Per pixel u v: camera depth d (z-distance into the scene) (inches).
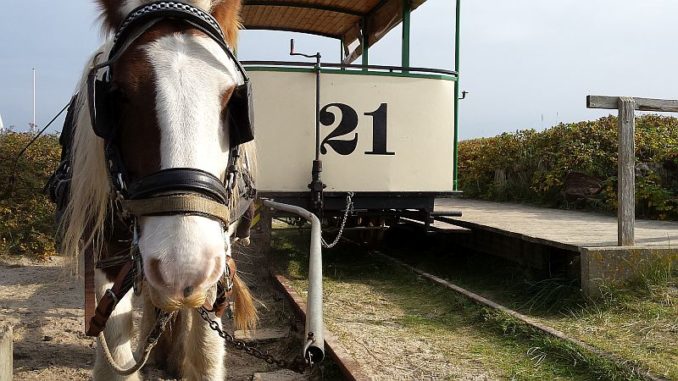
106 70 107.1
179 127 89.0
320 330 125.7
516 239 283.9
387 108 275.1
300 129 269.4
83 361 181.3
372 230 348.2
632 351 165.5
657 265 215.6
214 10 116.2
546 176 452.1
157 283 81.9
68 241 118.7
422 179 280.1
